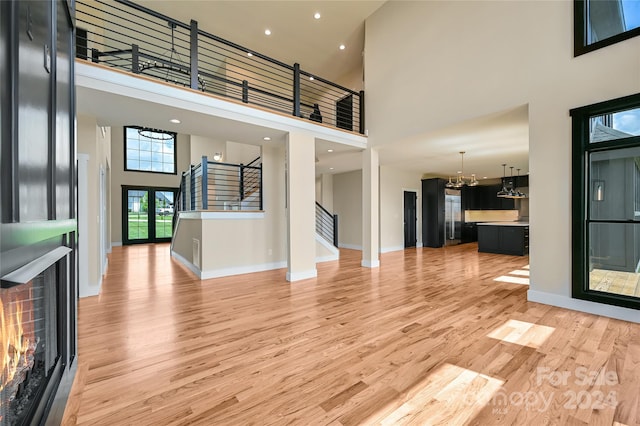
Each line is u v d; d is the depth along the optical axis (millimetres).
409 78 4871
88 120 3803
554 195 3219
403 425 1434
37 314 1302
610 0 2896
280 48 6496
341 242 9141
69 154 1546
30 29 972
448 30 4277
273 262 5590
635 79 2693
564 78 3133
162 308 3262
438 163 7594
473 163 7574
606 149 2955
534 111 3361
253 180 7094
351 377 1861
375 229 5781
